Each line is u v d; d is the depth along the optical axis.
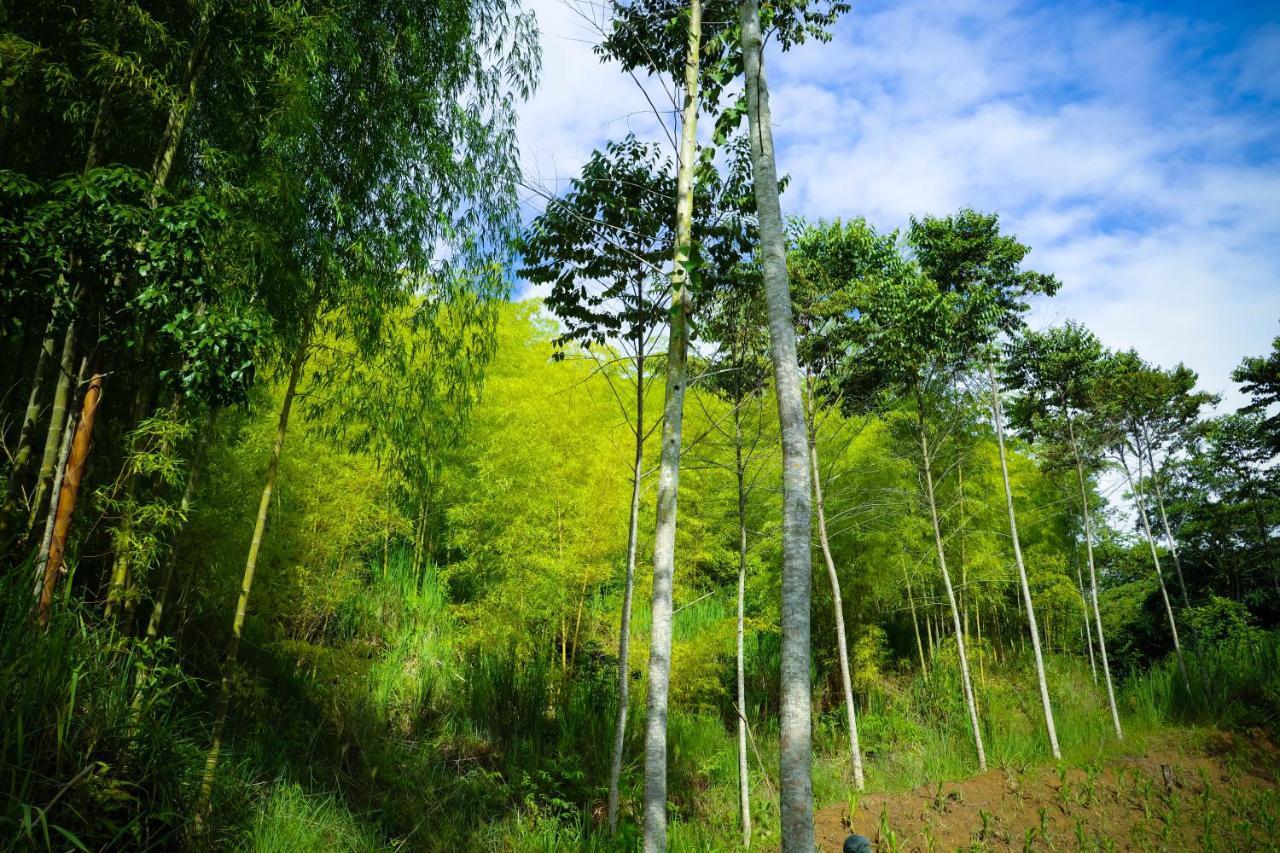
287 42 5.73
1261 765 14.45
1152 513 21.06
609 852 7.18
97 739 3.78
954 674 14.98
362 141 6.81
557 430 11.58
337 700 8.21
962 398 14.41
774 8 6.90
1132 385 17.38
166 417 5.34
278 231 5.88
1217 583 21.58
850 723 10.68
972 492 16.30
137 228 4.29
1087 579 22.28
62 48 5.09
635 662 10.91
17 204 4.07
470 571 11.58
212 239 5.18
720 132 7.07
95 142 5.01
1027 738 13.14
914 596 16.56
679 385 5.95
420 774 8.16
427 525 13.00
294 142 5.89
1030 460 19.70
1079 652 20.72
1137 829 10.95
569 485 11.22
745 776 8.88
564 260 7.97
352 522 9.32
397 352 7.48
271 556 8.16
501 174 8.30
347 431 9.23
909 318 12.15
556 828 7.80
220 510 7.64
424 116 7.34
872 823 9.36
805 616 4.11
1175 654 19.34
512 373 13.77
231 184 5.74
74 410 4.71
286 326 6.43
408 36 7.21
